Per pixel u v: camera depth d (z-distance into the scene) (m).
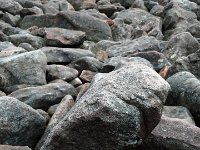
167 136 9.77
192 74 14.37
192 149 9.57
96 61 16.91
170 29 26.66
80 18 23.34
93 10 29.58
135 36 24.16
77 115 8.91
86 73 16.00
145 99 9.12
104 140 9.00
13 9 26.86
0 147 9.43
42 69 15.11
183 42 19.16
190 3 30.72
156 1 33.69
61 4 30.66
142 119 9.14
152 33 24.70
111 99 8.91
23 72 14.79
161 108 9.27
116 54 19.45
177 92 13.16
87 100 9.05
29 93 12.63
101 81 9.76
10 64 14.87
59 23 23.75
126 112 8.85
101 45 20.70
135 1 32.12
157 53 17.64
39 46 20.12
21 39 20.05
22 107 10.59
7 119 10.34
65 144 9.16
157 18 27.16
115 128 8.84
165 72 16.62
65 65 17.67
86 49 20.33
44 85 13.56
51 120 11.03
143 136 9.26
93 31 23.22
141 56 17.80
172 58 18.73
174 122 10.27
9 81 14.70
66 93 13.03
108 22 25.05
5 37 20.27
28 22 24.86
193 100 12.48
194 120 12.37
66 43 20.39
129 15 28.17
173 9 27.88
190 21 27.08
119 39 23.80
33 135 10.63
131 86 9.30
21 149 9.52
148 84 9.35
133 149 9.23
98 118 8.77
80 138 9.05
